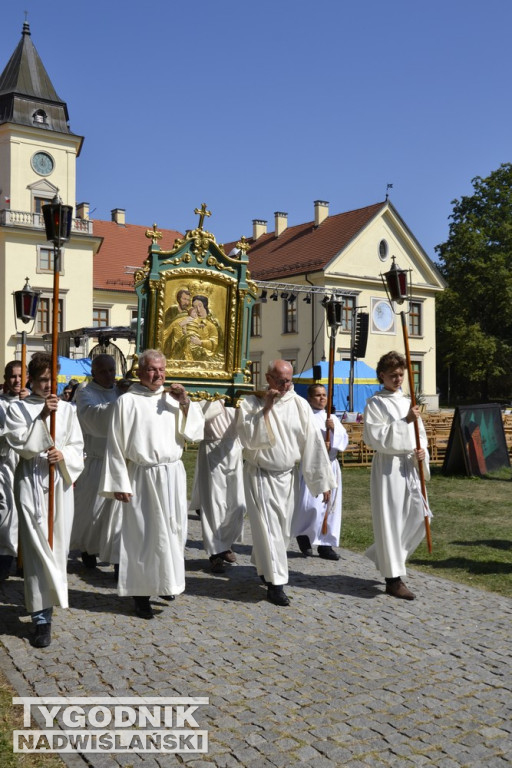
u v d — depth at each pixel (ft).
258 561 19.52
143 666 14.96
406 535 20.24
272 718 12.73
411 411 19.93
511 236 146.20
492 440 49.06
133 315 134.72
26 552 16.02
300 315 120.37
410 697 13.64
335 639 16.69
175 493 18.44
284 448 19.76
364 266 121.80
